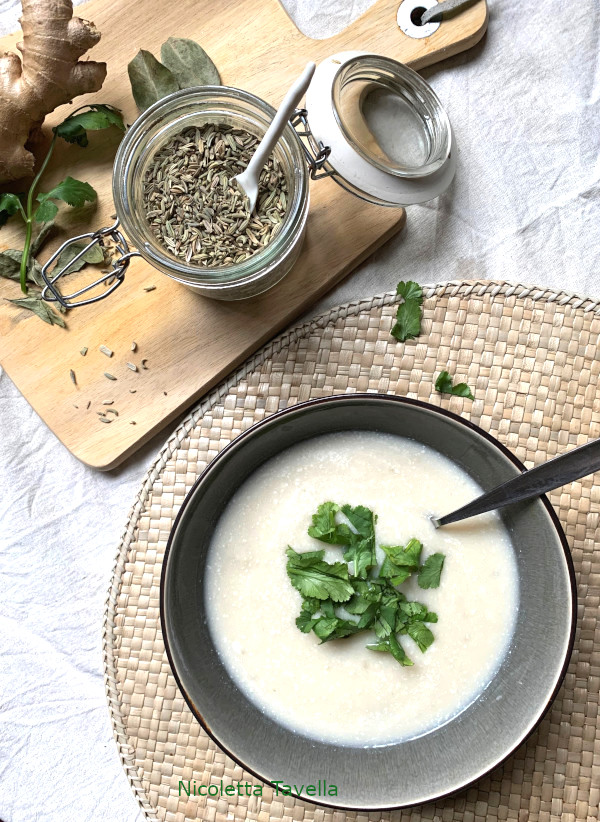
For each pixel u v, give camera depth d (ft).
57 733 1.87
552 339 1.78
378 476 1.71
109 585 1.78
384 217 1.83
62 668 1.88
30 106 1.73
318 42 1.86
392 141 1.78
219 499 1.69
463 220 1.90
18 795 1.86
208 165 1.73
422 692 1.67
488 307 1.79
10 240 1.84
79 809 1.86
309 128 1.71
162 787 1.74
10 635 1.89
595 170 1.90
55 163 1.86
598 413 1.77
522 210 1.90
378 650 1.66
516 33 1.92
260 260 1.64
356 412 1.65
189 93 1.65
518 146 1.91
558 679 1.53
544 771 1.70
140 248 1.64
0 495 1.90
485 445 1.57
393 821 1.71
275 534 1.71
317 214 1.83
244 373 1.79
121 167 1.64
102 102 1.87
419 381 1.79
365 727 1.67
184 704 1.76
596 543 1.74
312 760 1.64
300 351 1.79
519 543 1.67
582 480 1.75
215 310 1.82
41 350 1.83
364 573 1.66
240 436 1.58
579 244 1.89
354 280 1.88
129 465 1.88
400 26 1.87
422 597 1.69
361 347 1.79
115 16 1.86
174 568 1.60
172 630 1.57
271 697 1.69
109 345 1.82
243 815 1.73
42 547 1.89
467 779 1.55
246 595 1.70
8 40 1.87
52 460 1.90
